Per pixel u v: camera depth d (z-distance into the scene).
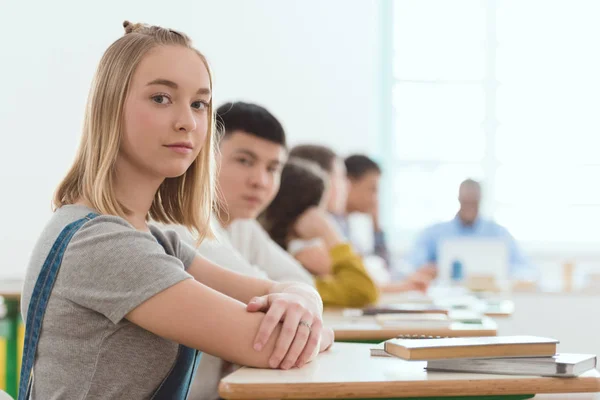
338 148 5.80
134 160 1.30
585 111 5.91
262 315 1.25
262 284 1.56
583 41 5.90
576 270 5.58
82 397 1.20
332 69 5.79
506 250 4.23
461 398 1.16
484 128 5.93
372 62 5.82
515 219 5.95
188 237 1.94
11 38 5.29
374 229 4.83
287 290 1.52
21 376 1.25
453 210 5.93
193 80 1.30
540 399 1.18
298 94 5.78
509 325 4.54
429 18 5.89
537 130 5.93
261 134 2.37
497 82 5.92
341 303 2.84
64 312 1.20
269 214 2.97
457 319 2.33
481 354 1.21
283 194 2.95
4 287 3.27
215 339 1.21
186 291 1.20
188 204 1.46
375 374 1.20
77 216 1.25
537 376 1.18
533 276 5.04
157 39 1.31
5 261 5.21
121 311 1.18
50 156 5.30
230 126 2.36
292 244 2.97
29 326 1.24
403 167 5.93
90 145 1.29
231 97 5.75
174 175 1.31
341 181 4.29
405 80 5.89
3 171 5.25
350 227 4.74
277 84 5.76
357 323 2.23
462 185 5.20
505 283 4.21
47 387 1.22
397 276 4.86
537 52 5.91
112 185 1.29
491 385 1.16
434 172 5.93
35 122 5.30
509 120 5.93
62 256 1.21
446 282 4.23
